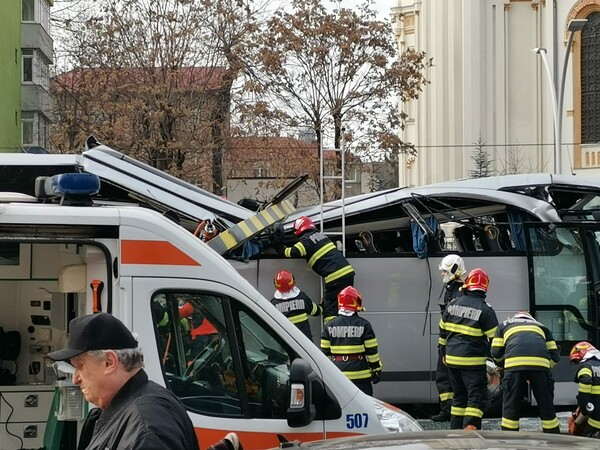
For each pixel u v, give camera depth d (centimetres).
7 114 4134
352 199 1407
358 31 3859
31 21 4431
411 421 673
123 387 424
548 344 1075
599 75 5934
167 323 598
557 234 1364
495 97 6356
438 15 6569
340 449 434
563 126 6047
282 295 1228
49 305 777
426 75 6644
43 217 584
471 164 6322
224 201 1244
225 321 608
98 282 595
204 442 595
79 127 3616
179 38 3547
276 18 3838
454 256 1248
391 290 1338
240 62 3650
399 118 4075
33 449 717
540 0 6291
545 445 412
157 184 1208
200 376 602
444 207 1409
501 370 1115
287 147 3800
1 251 709
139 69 3553
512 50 6359
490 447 410
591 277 1356
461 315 1148
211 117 3650
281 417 612
